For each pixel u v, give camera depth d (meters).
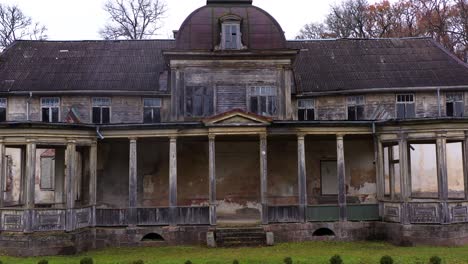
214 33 27.05
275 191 26.91
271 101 26.88
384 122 23.06
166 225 22.64
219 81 26.84
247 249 20.84
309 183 27.47
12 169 31.69
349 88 29.38
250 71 26.98
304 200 23.25
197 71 26.89
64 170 25.02
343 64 31.67
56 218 20.55
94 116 29.44
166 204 26.64
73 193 21.16
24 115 29.25
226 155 26.84
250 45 26.84
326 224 23.20
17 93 28.78
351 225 23.25
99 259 19.00
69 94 29.11
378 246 21.56
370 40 34.16
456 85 29.08
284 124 23.38
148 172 26.78
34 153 20.44
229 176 26.78
